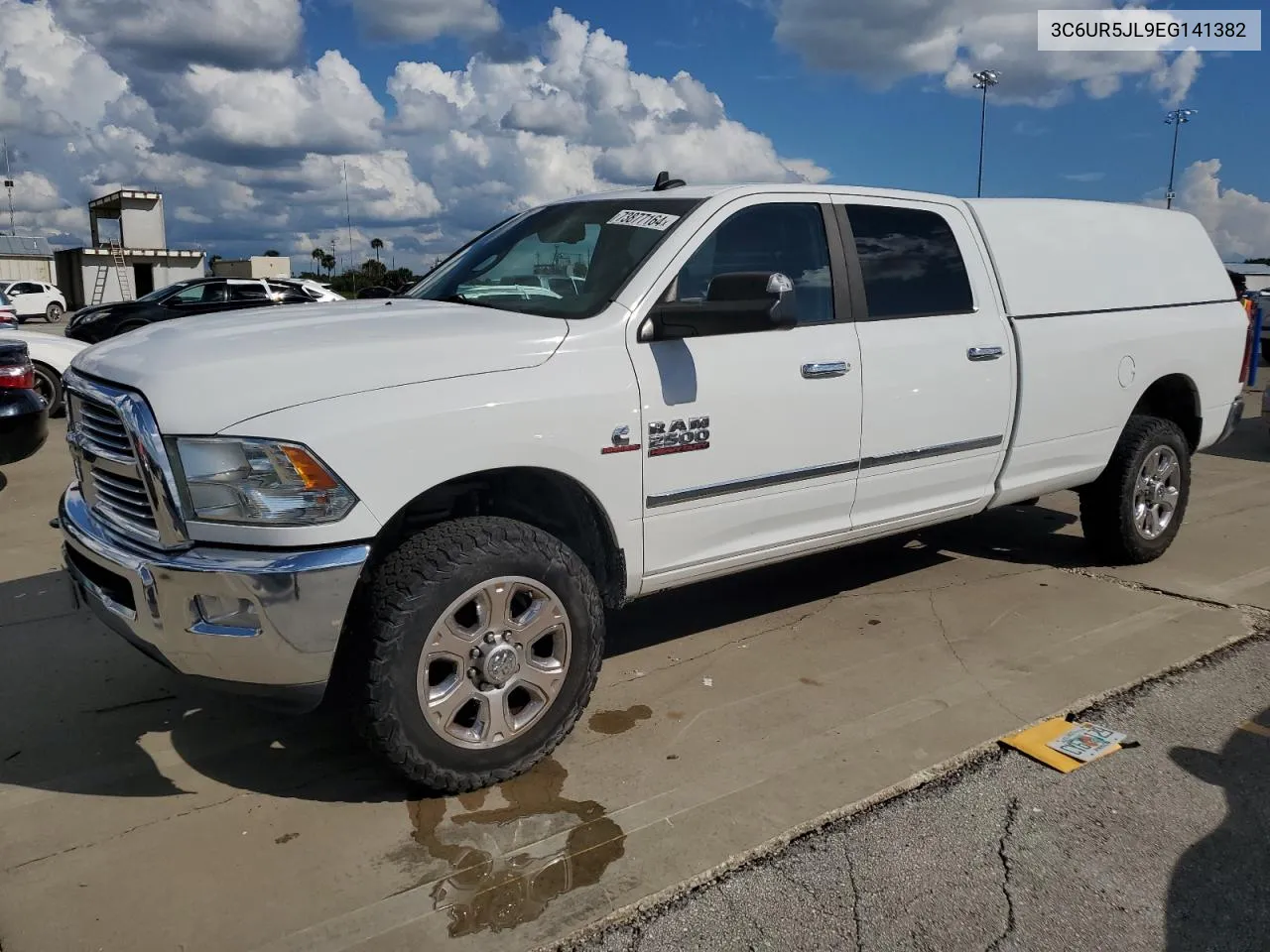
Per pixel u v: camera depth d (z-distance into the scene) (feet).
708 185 13.80
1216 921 8.80
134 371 10.09
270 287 66.23
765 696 13.25
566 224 13.99
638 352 11.81
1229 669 14.12
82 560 11.15
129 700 13.12
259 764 11.53
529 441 10.77
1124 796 10.78
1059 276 16.97
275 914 8.84
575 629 11.17
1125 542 18.47
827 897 9.08
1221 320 19.84
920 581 18.04
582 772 11.32
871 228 14.67
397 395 10.09
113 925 8.70
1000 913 8.88
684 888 9.21
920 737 12.10
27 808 10.57
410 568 10.08
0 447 21.84
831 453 13.70
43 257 166.71
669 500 12.17
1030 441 16.46
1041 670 14.07
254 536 9.51
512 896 9.08
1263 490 25.86
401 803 10.68
